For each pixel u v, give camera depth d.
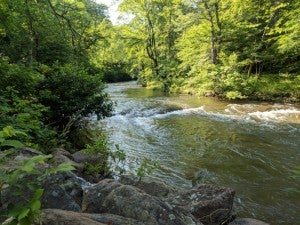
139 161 8.20
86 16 16.62
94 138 10.48
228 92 18.69
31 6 11.62
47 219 1.91
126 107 16.11
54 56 15.15
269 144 9.59
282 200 5.91
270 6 19.47
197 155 8.70
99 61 27.98
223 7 20.45
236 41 20.45
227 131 11.26
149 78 29.48
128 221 2.37
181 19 23.53
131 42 29.88
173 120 13.30
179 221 2.59
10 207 1.15
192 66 23.30
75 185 3.30
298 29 17.41
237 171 7.46
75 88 10.08
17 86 7.88
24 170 1.18
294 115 13.57
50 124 9.48
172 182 6.80
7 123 5.39
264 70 21.88
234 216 4.46
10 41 14.70
